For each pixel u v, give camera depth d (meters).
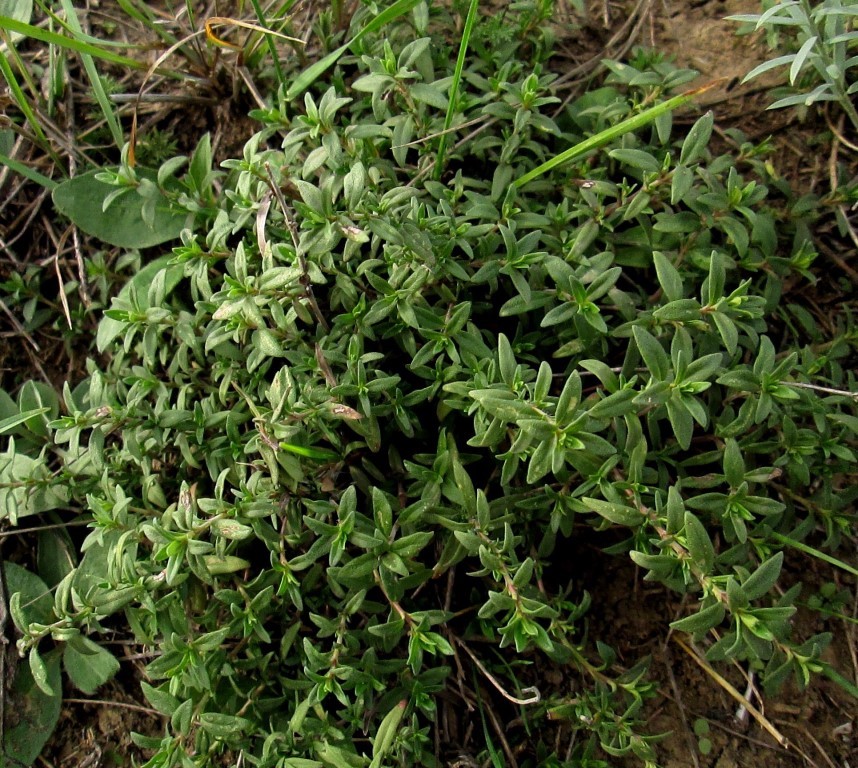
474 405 0.22
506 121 0.28
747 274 0.27
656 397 0.21
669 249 0.26
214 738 0.23
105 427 0.25
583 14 0.33
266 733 0.24
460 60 0.24
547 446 0.20
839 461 0.25
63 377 0.31
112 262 0.31
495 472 0.25
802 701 0.26
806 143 0.30
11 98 0.30
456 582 0.27
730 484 0.22
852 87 0.25
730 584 0.19
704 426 0.21
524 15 0.29
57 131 0.31
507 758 0.26
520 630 0.21
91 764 0.27
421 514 0.23
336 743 0.23
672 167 0.27
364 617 0.25
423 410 0.26
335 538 0.22
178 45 0.28
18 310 0.32
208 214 0.28
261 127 0.32
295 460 0.22
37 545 0.29
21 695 0.28
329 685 0.22
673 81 0.27
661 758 0.26
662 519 0.21
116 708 0.28
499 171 0.26
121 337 0.30
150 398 0.27
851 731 0.26
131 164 0.28
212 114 0.33
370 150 0.27
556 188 0.27
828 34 0.25
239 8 0.30
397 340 0.25
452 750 0.25
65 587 0.23
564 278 0.24
